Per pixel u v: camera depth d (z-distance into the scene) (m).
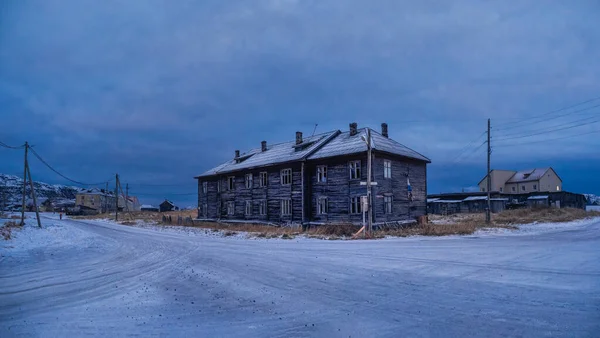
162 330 6.77
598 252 15.02
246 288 10.15
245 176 43.12
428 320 6.88
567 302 7.73
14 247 21.58
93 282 11.51
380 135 36.34
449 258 13.95
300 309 7.96
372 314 7.40
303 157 34.78
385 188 31.72
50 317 7.77
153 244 22.80
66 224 46.47
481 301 8.03
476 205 62.31
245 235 28.08
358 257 14.84
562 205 62.50
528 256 14.05
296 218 35.91
